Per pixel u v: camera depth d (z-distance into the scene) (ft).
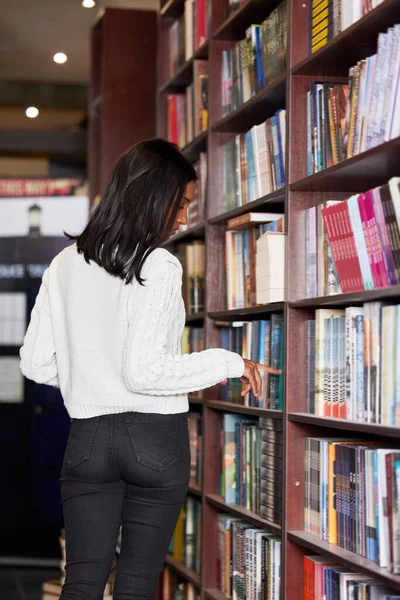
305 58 8.69
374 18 7.20
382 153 6.91
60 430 21.03
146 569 7.13
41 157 28.35
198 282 12.69
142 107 17.88
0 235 21.61
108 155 17.75
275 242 9.09
